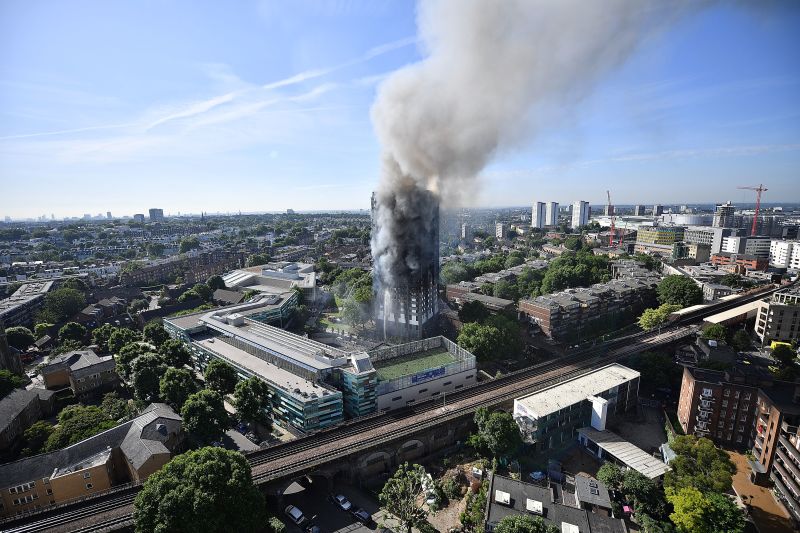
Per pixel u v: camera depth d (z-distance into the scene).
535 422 95.88
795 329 146.25
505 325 148.12
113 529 67.81
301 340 138.62
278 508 82.50
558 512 73.38
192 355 150.62
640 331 173.12
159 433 89.12
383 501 79.31
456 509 81.50
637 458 90.75
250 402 102.81
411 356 135.25
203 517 63.62
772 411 86.12
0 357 126.94
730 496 83.06
